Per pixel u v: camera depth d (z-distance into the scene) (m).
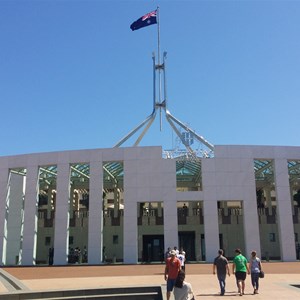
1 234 41.59
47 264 43.50
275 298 14.84
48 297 16.55
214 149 40.38
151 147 40.69
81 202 58.06
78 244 47.88
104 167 43.53
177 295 11.57
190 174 50.81
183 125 47.47
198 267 32.59
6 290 16.80
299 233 48.00
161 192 39.62
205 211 39.06
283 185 40.06
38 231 49.22
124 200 39.78
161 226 46.16
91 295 17.41
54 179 50.34
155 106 50.47
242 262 16.12
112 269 31.89
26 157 42.50
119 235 47.91
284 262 37.25
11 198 46.50
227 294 16.14
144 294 17.69
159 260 45.28
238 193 39.53
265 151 40.66
